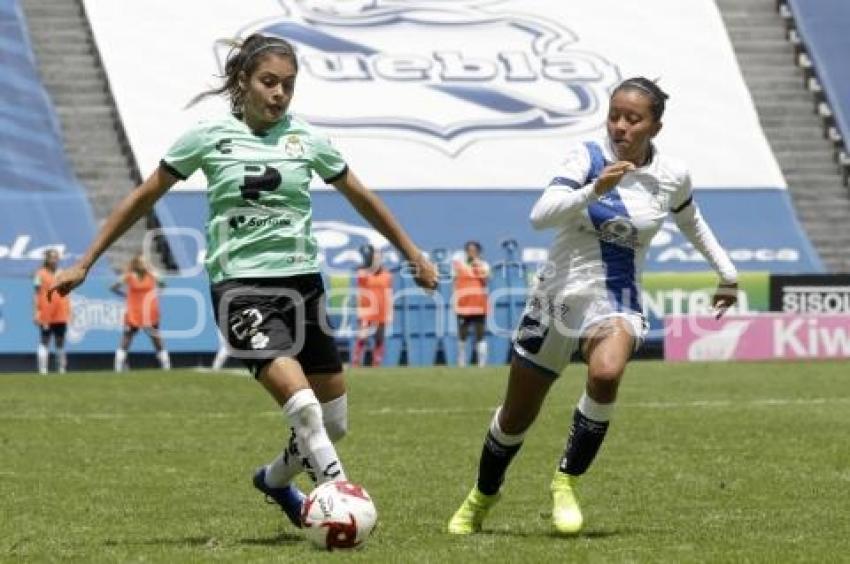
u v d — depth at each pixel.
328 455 27.23
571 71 127.44
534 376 29.56
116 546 28.34
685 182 29.70
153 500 35.53
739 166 122.94
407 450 46.62
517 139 121.25
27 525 31.52
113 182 117.56
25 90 121.25
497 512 33.28
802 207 126.38
